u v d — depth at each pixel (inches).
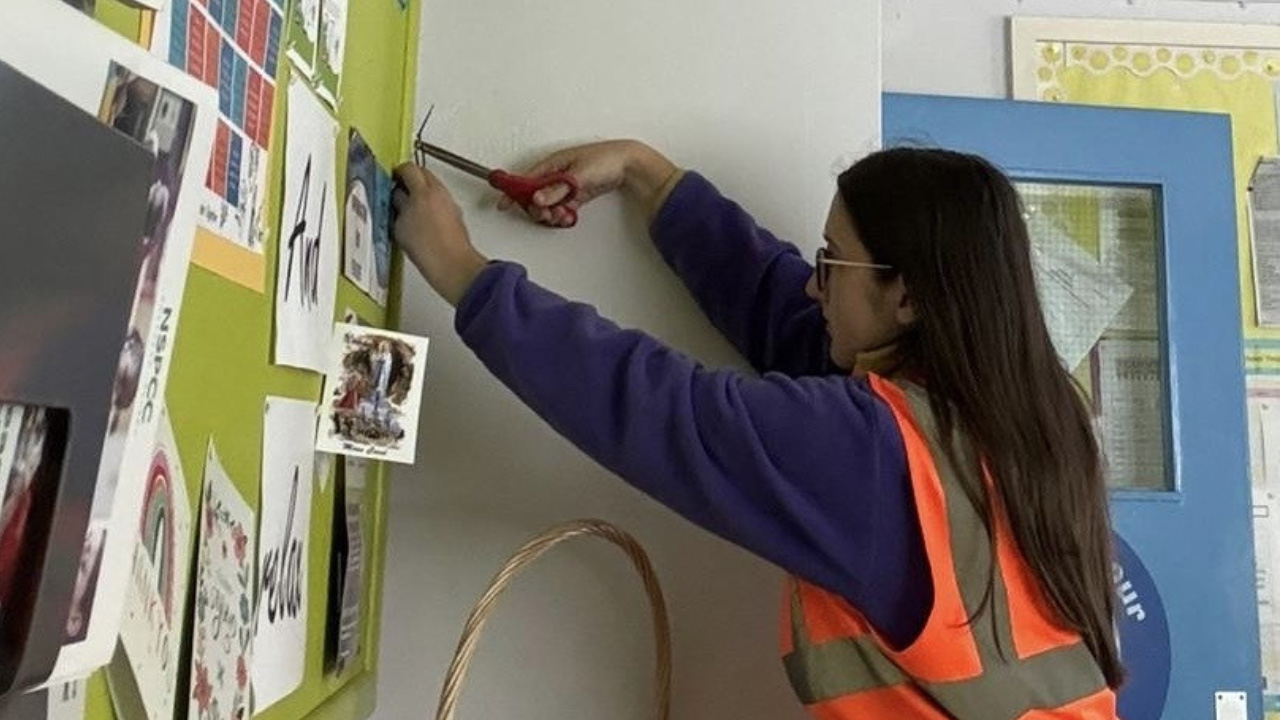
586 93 52.0
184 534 25.1
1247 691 69.1
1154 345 72.3
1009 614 39.0
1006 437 39.4
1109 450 71.5
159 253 18.6
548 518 49.9
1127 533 69.7
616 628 49.9
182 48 23.7
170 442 24.0
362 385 39.0
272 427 31.9
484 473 50.0
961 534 38.9
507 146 51.5
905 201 41.8
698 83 52.3
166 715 24.1
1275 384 76.5
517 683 49.4
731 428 38.3
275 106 30.5
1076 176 71.3
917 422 39.6
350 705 43.0
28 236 14.9
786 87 52.5
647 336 40.7
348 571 40.8
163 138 18.3
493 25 52.1
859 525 38.6
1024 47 77.4
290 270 32.4
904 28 77.9
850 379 40.8
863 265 42.6
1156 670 68.6
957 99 71.4
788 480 38.5
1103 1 78.4
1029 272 41.9
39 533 16.3
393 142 47.3
